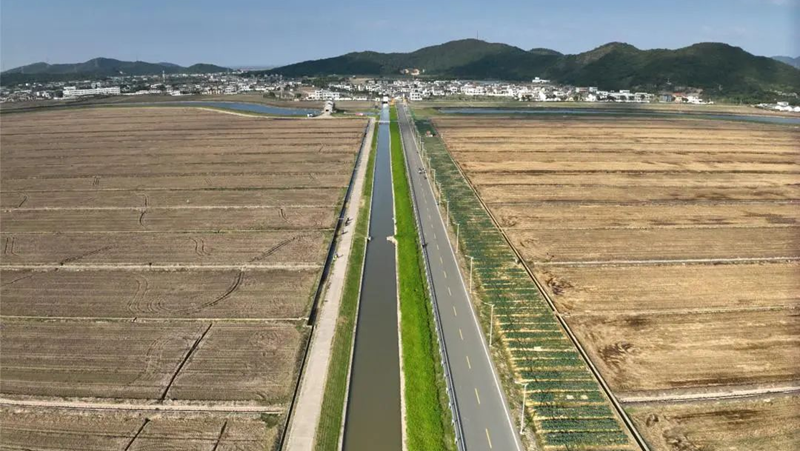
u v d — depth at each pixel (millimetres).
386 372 49031
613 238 80250
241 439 39719
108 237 82562
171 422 41531
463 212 93438
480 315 57219
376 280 69500
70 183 115875
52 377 47188
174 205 99500
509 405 42844
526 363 48531
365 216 93688
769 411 41969
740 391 44375
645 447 38188
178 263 72250
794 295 61406
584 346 51188
